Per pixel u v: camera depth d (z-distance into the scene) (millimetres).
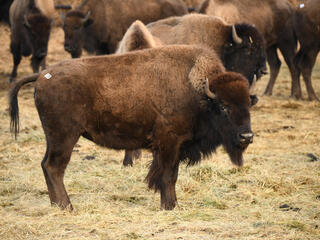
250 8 46031
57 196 19875
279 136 34656
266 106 44562
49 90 19516
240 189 22844
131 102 19812
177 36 33062
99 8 51500
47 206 20047
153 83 19953
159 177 20156
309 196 21797
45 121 19750
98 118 19984
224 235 16719
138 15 52031
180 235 16594
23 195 22297
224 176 24750
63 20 52156
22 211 19906
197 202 21344
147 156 30047
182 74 20047
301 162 27812
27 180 24234
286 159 28562
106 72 20000
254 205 20625
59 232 17172
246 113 18922
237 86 19031
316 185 23312
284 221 18031
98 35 51656
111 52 52312
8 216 19000
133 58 20375
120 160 28859
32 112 41375
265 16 46812
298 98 48094
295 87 48781
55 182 19891
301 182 23766
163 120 19828
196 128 20109
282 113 42219
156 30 33469
